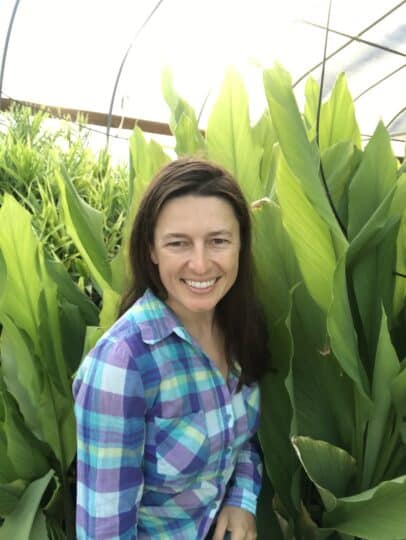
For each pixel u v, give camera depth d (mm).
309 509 700
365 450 657
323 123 802
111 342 478
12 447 670
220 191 488
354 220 654
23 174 1116
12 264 667
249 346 589
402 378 570
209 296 508
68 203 767
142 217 506
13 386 716
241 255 563
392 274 677
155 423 506
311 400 703
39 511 647
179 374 507
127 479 492
